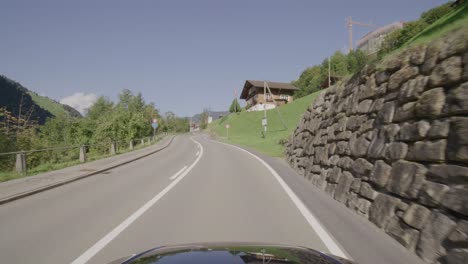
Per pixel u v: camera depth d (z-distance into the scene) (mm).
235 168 15164
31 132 23578
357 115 7953
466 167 3797
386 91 6723
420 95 5277
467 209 3523
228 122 97500
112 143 25844
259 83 104250
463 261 3320
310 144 12469
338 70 94938
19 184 10891
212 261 1829
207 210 6926
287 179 11406
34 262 4148
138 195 8891
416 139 5023
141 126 44250
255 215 6406
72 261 4152
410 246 4242
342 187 7570
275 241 4785
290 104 84812
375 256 4016
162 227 5688
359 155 7066
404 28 35906
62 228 5758
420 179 4570
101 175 13703
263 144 36938
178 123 162000
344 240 4707
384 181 5586
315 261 1968
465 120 4004
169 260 1900
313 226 5516
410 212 4547
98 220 6273
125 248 4625
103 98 76312
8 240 5102
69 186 10891
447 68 4707
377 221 5387
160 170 15016
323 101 12469
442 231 3768
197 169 15031
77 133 43781
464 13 18891
